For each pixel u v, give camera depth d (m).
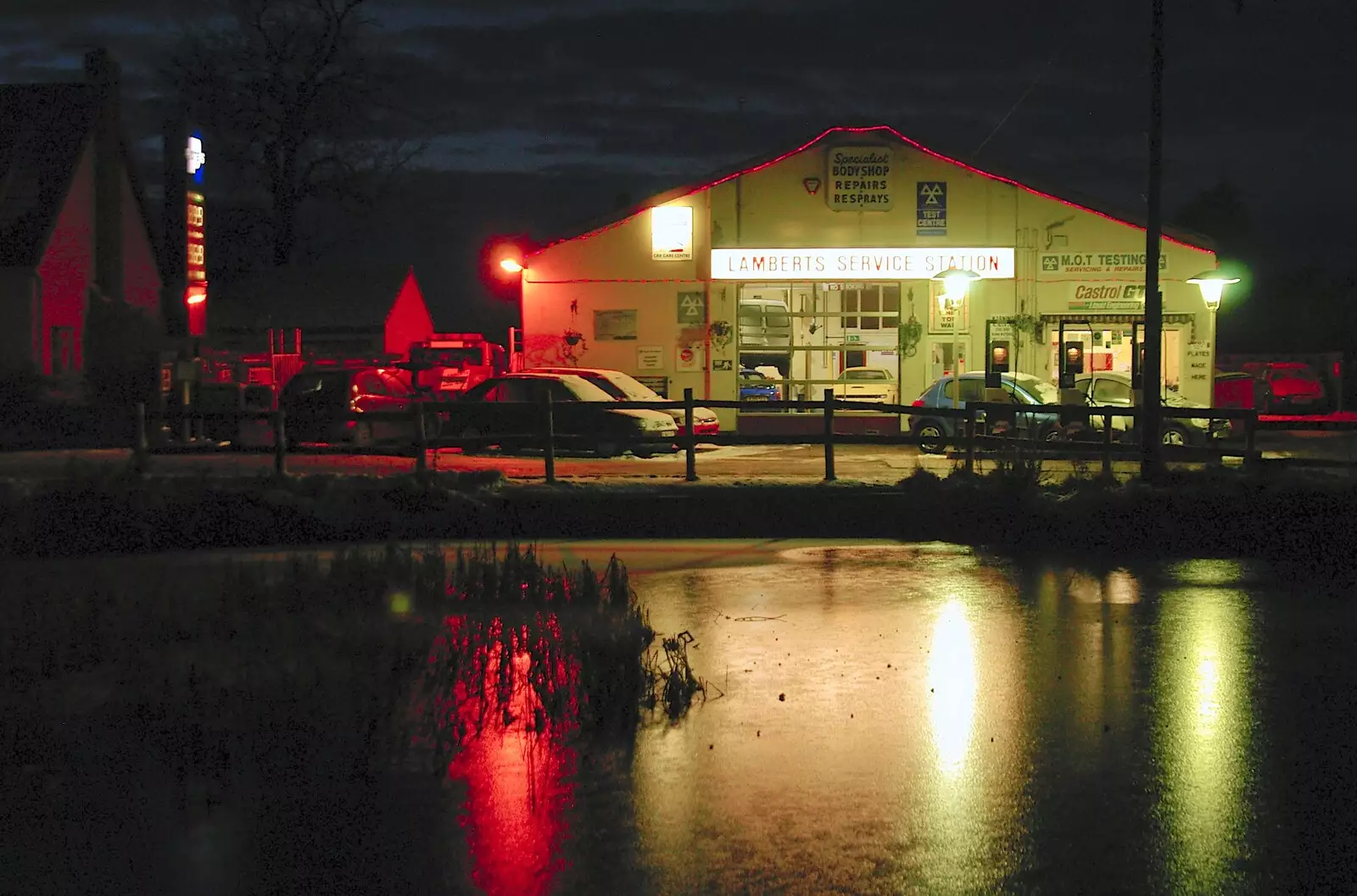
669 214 35.03
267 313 54.19
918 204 34.91
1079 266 34.75
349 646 9.63
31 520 15.97
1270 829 6.25
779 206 34.94
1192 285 34.56
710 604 12.32
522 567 12.74
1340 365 47.81
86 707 8.20
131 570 13.55
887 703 8.62
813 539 17.42
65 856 5.95
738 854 5.95
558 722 8.06
